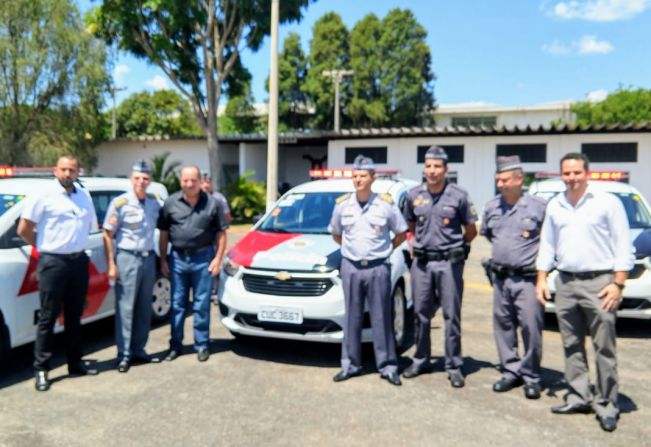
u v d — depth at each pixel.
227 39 19.89
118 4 17.66
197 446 3.55
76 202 4.63
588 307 3.90
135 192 5.01
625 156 16.86
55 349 5.59
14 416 3.98
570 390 4.14
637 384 4.66
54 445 3.55
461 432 3.75
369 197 4.70
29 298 4.79
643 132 16.62
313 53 38.28
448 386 4.61
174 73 19.41
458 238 4.62
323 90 37.56
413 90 36.72
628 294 5.73
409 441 3.62
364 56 37.44
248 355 5.41
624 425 3.87
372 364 5.18
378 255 4.65
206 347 5.30
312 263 4.98
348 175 7.34
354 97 37.28
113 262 4.95
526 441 3.63
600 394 3.92
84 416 3.98
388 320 4.75
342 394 4.42
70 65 21.72
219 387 4.56
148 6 17.45
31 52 20.72
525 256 4.34
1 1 20.16
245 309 5.06
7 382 4.65
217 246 5.29
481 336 6.07
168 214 5.20
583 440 3.64
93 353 5.48
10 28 20.78
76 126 22.12
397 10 37.22
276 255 5.16
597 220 3.86
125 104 38.81
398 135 18.92
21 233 4.45
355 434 3.71
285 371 4.96
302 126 40.16
